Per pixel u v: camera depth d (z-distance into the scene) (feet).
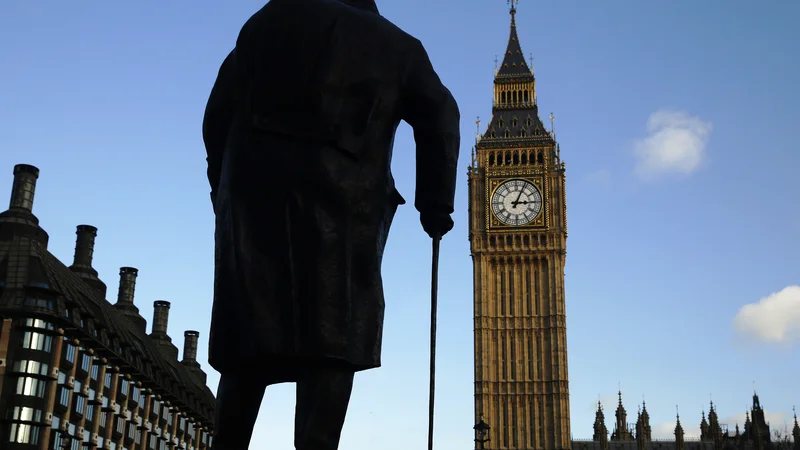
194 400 367.25
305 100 19.22
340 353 18.69
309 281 18.83
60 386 236.63
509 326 389.19
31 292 229.04
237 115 20.20
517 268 395.55
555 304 387.96
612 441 474.90
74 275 275.59
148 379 305.32
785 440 508.94
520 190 399.44
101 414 269.03
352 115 19.45
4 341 224.12
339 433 18.90
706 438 509.76
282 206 19.08
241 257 19.06
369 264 19.40
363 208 19.34
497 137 409.28
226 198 19.77
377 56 19.76
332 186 18.99
